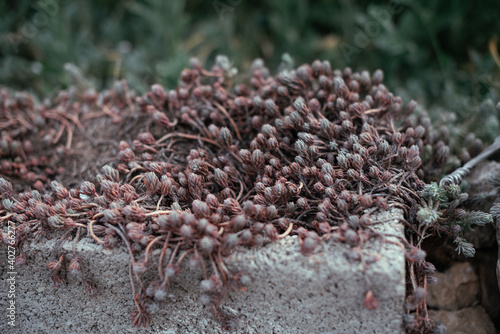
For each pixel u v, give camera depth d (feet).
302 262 1.98
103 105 2.63
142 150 2.34
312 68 2.36
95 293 2.12
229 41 3.31
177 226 1.97
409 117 2.39
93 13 3.59
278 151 2.21
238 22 3.57
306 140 2.16
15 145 2.43
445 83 2.92
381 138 2.19
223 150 2.33
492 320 2.33
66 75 3.12
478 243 2.31
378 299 1.96
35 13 3.47
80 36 3.25
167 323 2.15
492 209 2.18
